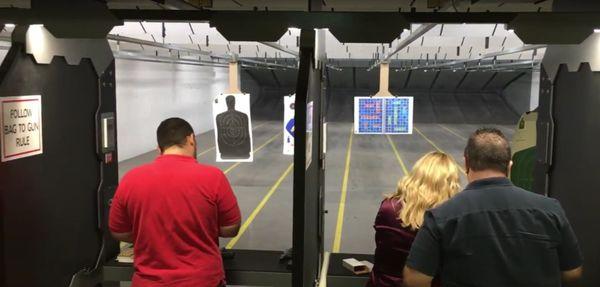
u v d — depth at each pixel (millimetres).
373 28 2482
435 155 2250
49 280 2750
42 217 2666
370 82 24922
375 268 2309
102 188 3295
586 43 2668
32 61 2545
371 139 15445
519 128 3404
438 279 1783
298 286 2402
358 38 2496
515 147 3424
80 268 3064
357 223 6676
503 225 1512
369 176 9945
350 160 11789
